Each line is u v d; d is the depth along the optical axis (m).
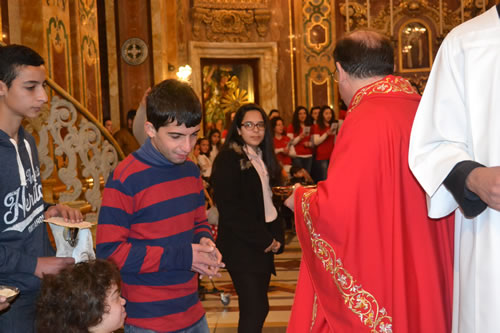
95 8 7.21
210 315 4.84
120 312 1.87
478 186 1.48
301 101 12.52
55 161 5.04
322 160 9.88
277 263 6.85
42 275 1.99
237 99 12.68
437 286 2.05
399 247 2.05
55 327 1.78
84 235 2.18
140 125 3.08
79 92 6.57
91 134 4.60
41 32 5.71
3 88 2.04
